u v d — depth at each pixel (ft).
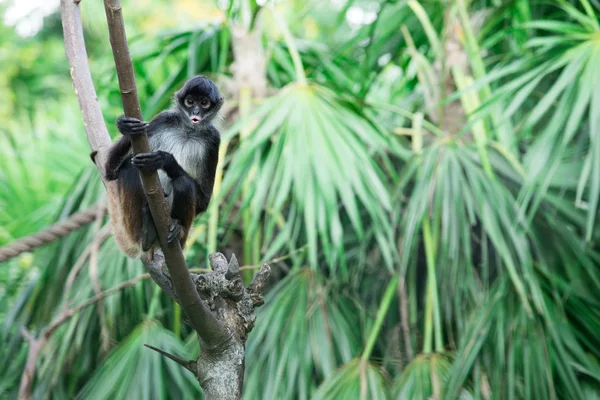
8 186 42.50
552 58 37.68
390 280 37.47
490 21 43.01
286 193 33.83
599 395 33.65
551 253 36.88
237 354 24.09
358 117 38.40
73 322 35.76
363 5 46.50
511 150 37.27
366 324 36.17
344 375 32.09
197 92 29.48
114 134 43.29
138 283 36.42
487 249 38.40
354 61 46.50
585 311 35.68
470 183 35.83
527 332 33.45
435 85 41.88
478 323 33.30
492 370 33.12
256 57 41.42
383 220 34.96
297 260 36.76
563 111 34.83
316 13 66.13
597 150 33.01
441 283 36.83
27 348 38.19
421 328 37.86
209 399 23.66
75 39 27.27
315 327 33.76
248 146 35.14
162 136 29.78
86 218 37.06
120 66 20.43
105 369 33.73
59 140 44.01
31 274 43.19
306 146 34.81
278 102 36.42
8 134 48.70
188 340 35.63
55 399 36.27
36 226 42.11
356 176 34.53
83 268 38.11
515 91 40.65
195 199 26.58
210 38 43.73
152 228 24.66
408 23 45.83
